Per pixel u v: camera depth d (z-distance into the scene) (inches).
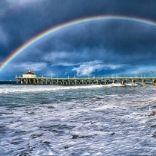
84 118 665.0
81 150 384.5
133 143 415.5
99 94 1793.8
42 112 786.2
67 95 1652.3
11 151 382.9
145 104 987.9
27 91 2058.3
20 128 543.2
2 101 1175.0
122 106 933.8
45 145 413.7
